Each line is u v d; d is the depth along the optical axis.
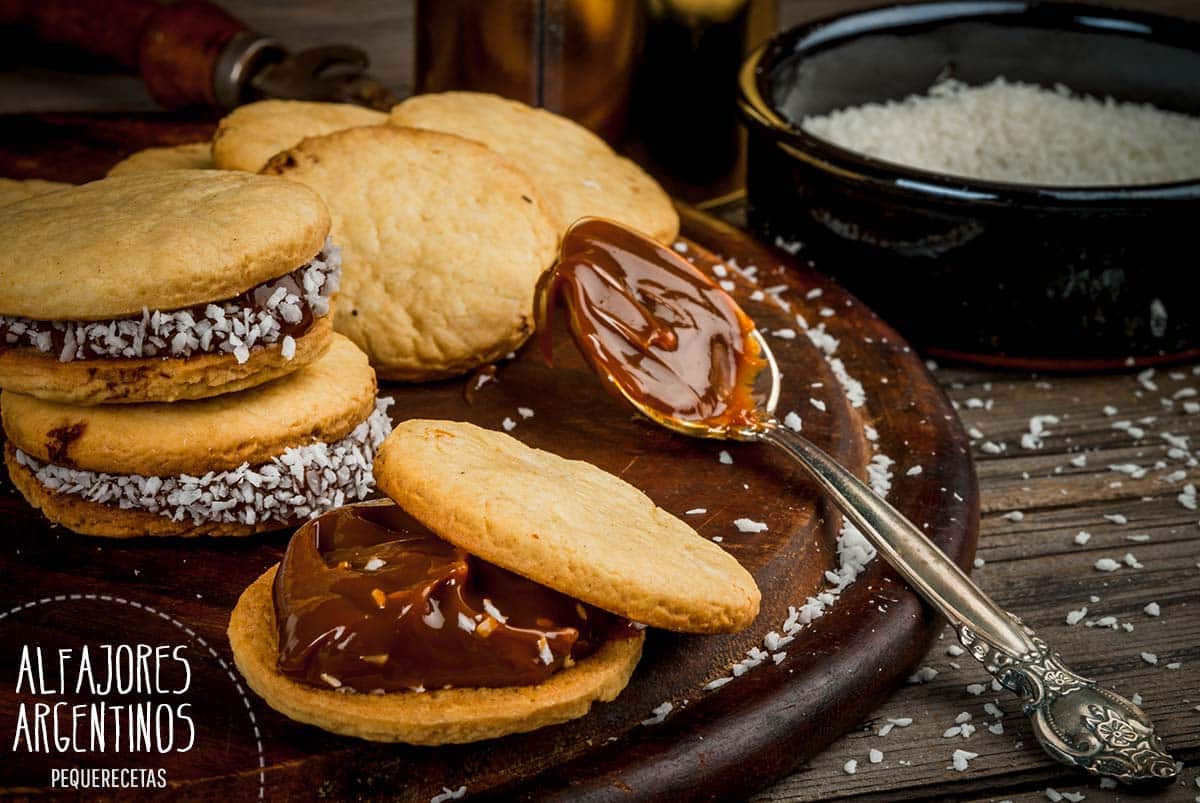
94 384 0.47
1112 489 0.53
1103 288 0.55
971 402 0.56
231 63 0.63
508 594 0.44
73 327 0.46
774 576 0.47
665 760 0.44
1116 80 0.63
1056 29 0.63
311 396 0.48
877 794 0.45
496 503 0.44
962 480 0.51
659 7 0.60
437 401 0.52
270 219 0.47
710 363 0.51
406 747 0.44
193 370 0.47
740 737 0.45
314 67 0.63
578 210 0.55
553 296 0.52
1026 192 0.54
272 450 0.48
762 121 0.57
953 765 0.45
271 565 0.47
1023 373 0.57
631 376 0.51
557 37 0.60
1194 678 0.47
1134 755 0.45
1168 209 0.54
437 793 0.44
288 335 0.48
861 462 0.51
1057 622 0.49
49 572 0.47
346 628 0.43
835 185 0.56
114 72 0.70
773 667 0.46
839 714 0.46
